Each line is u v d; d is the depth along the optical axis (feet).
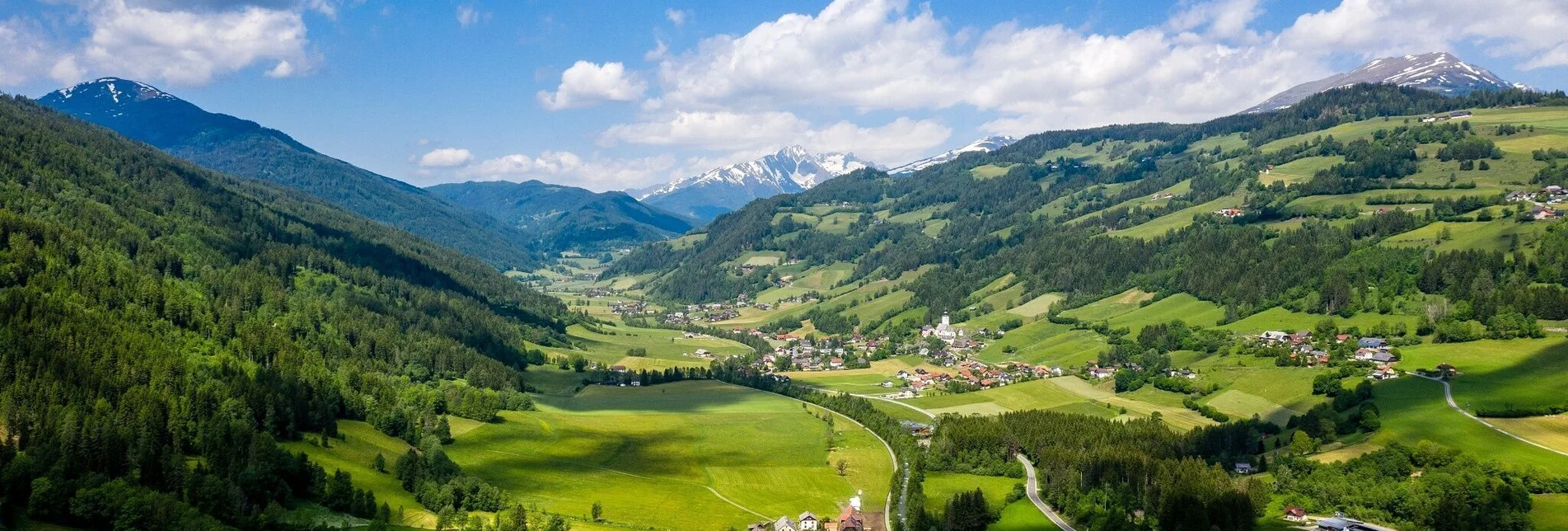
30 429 485.97
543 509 551.18
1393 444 584.40
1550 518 479.00
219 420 542.57
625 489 619.67
